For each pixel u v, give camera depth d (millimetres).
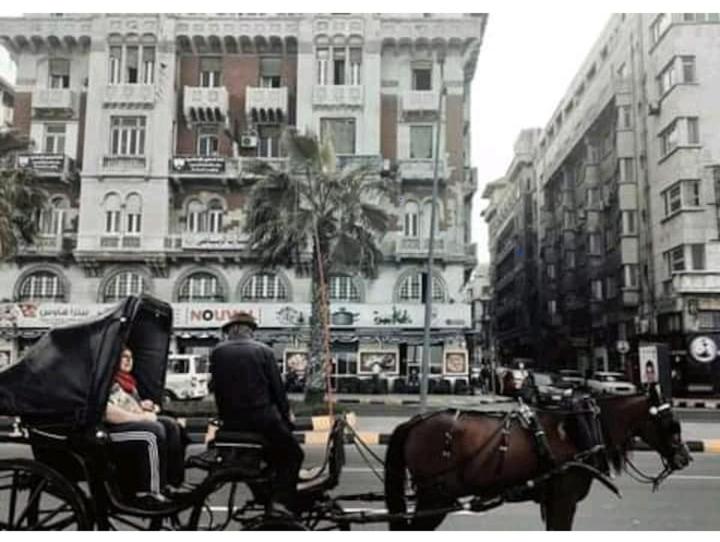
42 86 37531
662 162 40250
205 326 34719
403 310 35344
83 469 5594
